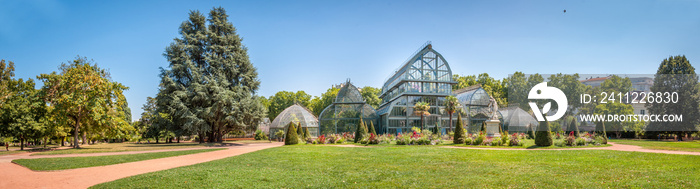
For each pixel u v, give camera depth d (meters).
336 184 13.47
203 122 49.41
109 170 18.59
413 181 13.73
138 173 17.31
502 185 12.56
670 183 12.23
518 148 29.06
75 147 37.62
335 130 65.94
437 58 68.69
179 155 28.11
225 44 55.84
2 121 36.59
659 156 20.44
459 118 37.62
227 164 20.14
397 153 25.38
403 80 65.38
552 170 15.86
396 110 64.69
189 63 50.59
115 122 40.72
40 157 25.91
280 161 21.16
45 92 36.72
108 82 39.16
